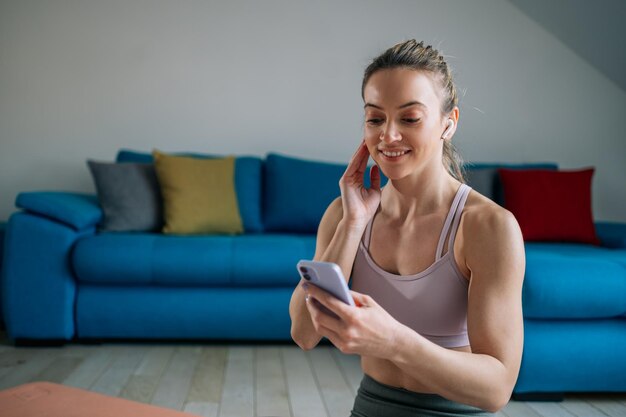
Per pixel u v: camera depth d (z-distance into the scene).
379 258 1.00
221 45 4.00
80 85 3.94
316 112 4.06
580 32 3.93
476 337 0.87
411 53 0.90
